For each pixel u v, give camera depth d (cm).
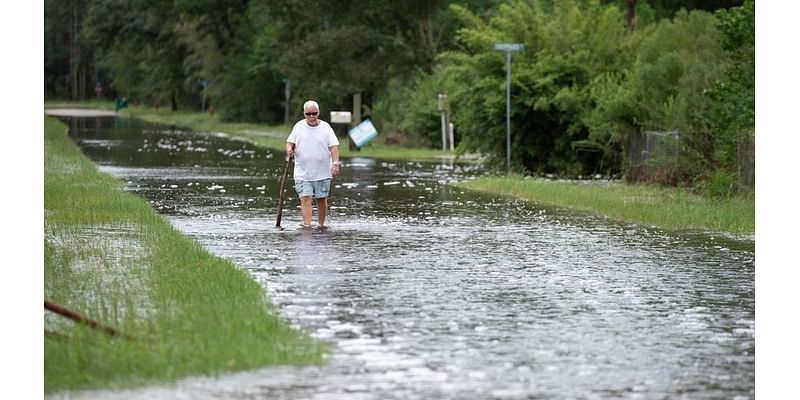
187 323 3434
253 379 2880
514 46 10900
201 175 10869
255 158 13925
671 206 7450
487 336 3469
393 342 3366
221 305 3728
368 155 15100
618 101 10275
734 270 4881
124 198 7644
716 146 8900
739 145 8100
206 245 5628
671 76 10069
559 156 11712
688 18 11306
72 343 3095
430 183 10081
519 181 9500
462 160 13975
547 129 11800
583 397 2755
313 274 4678
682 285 4472
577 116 11344
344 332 3509
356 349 3262
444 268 4884
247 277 4378
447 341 3391
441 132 16675
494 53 11800
